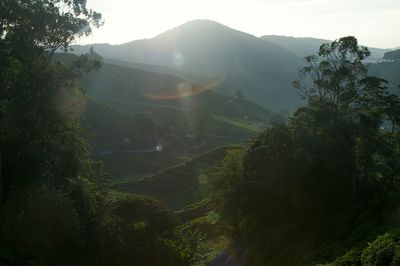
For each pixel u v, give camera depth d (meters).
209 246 53.62
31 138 37.22
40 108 37.84
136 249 32.50
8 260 21.86
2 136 35.62
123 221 35.25
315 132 46.47
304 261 30.91
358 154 43.78
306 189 42.00
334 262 24.39
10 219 27.72
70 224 32.31
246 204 50.25
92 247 33.59
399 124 45.31
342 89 46.91
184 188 101.50
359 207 37.38
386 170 43.59
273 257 38.72
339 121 45.25
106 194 53.12
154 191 101.69
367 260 20.58
